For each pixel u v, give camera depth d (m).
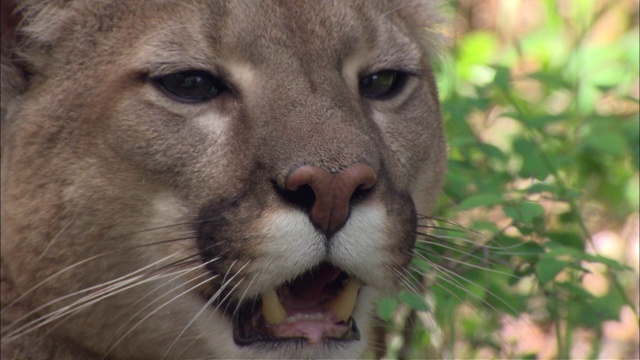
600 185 14.56
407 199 8.56
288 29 8.29
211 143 8.09
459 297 10.18
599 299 11.21
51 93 8.44
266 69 8.18
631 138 12.55
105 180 8.20
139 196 8.23
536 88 16.28
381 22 8.81
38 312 8.67
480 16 18.30
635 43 16.64
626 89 15.94
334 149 7.73
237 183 7.93
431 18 10.65
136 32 8.30
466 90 15.18
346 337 8.45
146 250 8.32
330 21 8.45
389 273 8.14
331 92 8.16
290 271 7.79
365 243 7.85
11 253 8.52
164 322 8.66
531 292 11.41
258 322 8.44
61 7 8.60
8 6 8.72
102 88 8.23
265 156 7.84
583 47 16.31
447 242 9.91
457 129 12.47
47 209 8.32
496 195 10.55
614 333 14.28
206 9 8.25
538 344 13.24
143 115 8.12
